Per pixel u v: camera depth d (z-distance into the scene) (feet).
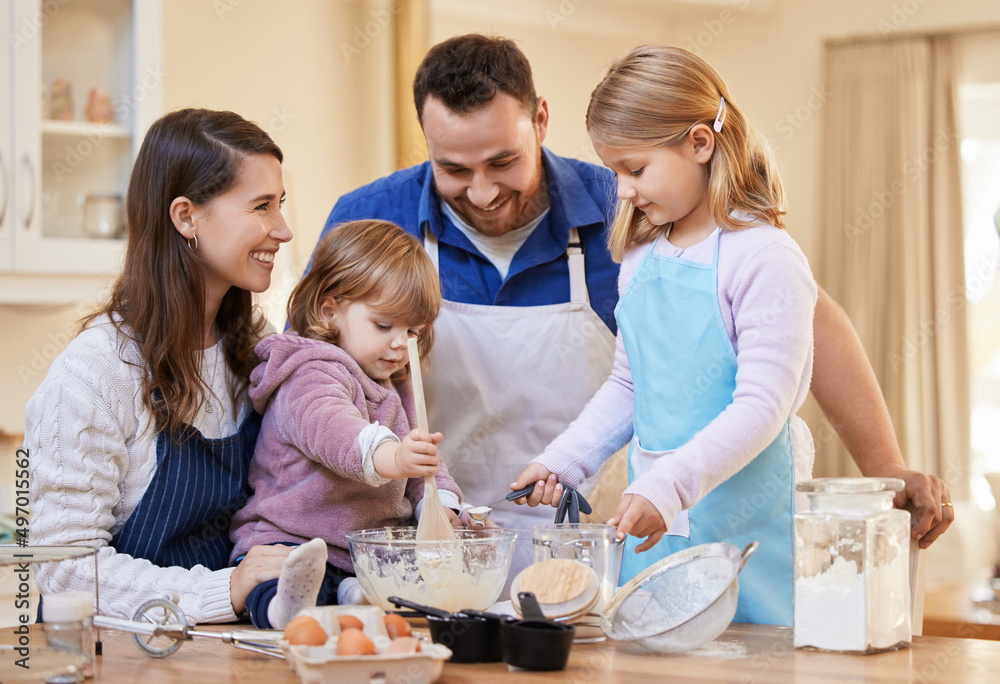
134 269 3.98
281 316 10.19
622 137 4.05
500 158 4.77
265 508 4.04
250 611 3.38
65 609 2.79
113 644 3.28
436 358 5.40
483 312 5.40
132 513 3.87
